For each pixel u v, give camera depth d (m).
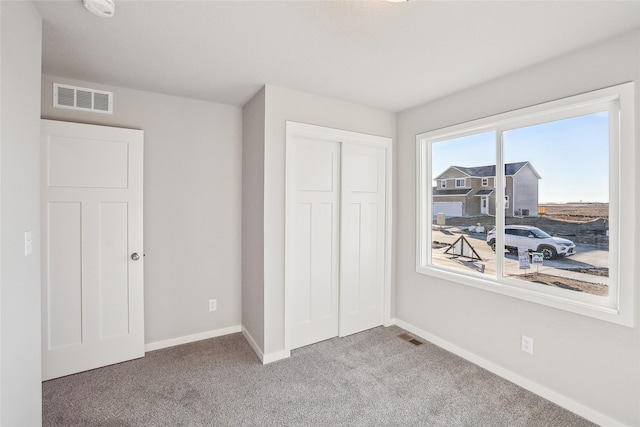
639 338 1.67
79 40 1.79
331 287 2.95
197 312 2.90
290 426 1.79
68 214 2.26
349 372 2.36
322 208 2.87
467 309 2.57
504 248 2.38
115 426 1.76
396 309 3.29
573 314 1.93
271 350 2.52
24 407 1.37
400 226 3.22
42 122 2.16
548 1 1.43
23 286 1.36
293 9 1.51
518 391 2.14
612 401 1.77
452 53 1.95
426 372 2.37
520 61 2.04
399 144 3.21
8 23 1.22
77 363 2.30
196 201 2.87
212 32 1.72
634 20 1.57
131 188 2.48
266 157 2.46
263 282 2.49
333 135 2.78
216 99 2.83
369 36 1.76
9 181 1.23
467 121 2.55
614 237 1.82
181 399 2.02
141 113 2.60
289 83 2.44
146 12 1.53
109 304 2.42
